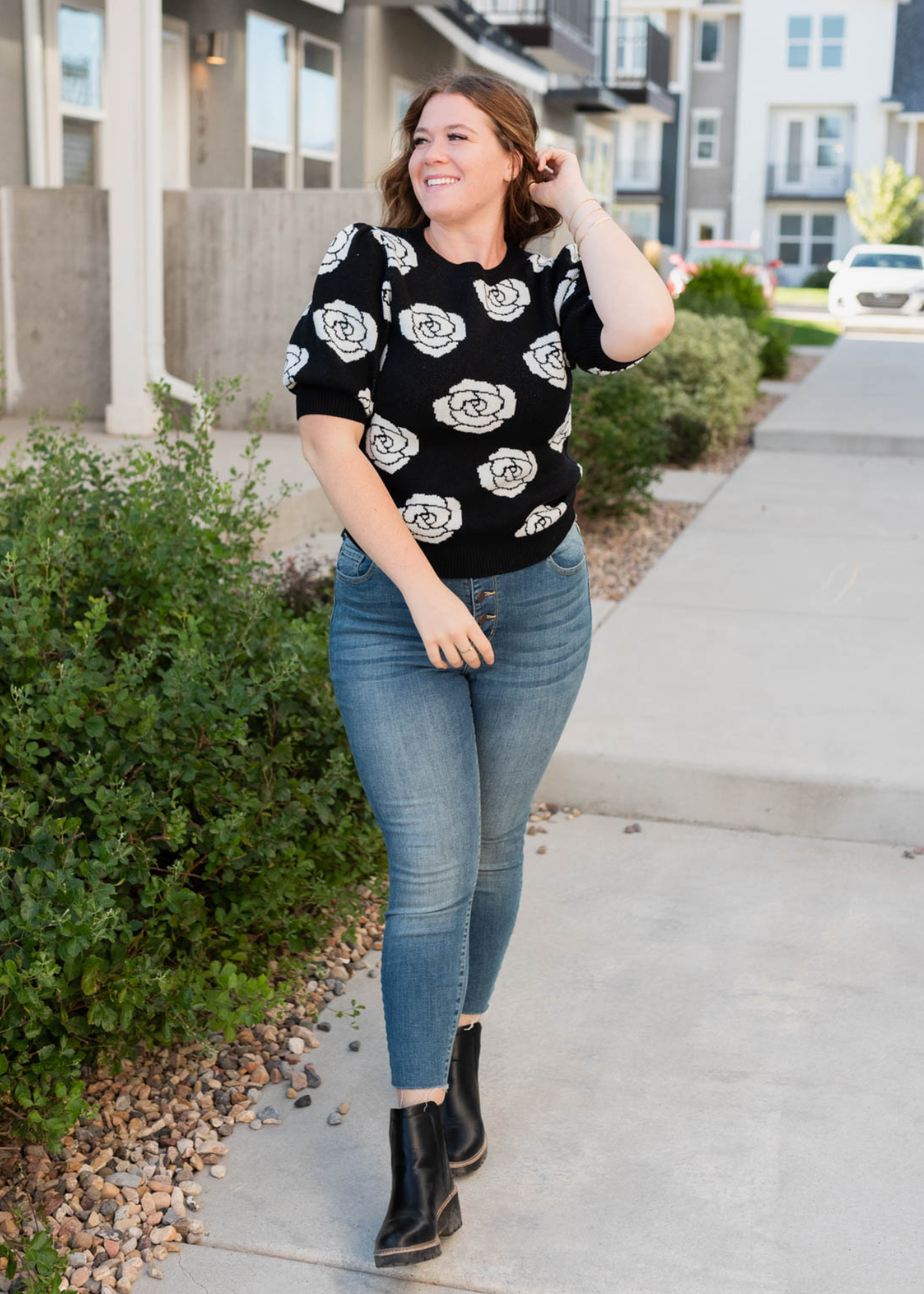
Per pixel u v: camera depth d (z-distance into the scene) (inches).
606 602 237.3
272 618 135.4
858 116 1604.3
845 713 177.2
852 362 671.8
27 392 360.8
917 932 131.6
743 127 1640.0
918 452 411.8
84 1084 91.7
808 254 1662.2
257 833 112.4
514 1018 116.5
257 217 351.6
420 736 84.7
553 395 84.0
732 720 174.1
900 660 201.6
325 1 449.4
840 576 256.5
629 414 300.0
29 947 89.0
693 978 123.0
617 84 942.4
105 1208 92.0
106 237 347.6
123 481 157.8
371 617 86.0
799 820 155.3
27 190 349.4
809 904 137.4
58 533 121.3
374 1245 89.7
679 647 208.7
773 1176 96.3
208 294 358.0
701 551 279.0
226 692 112.3
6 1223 89.3
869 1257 88.3
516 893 96.6
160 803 105.5
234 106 445.1
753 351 501.7
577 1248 89.0
